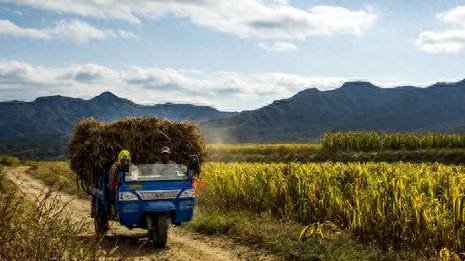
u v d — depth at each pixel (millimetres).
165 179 12438
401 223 10508
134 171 12398
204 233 14398
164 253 11766
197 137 14266
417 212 10227
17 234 5992
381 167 15820
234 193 17156
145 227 12555
